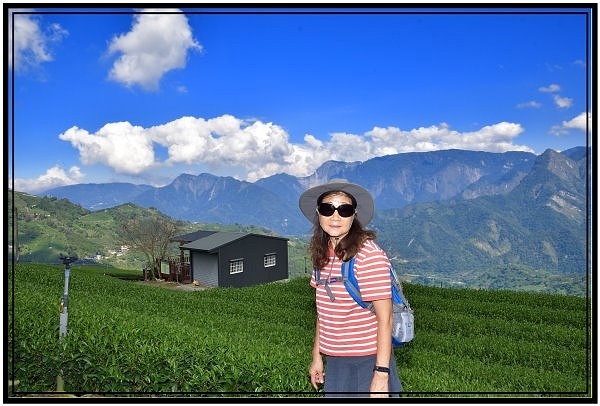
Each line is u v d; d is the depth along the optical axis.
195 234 42.78
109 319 9.80
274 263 41.16
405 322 4.47
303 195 4.58
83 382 7.61
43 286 20.16
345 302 4.42
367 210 4.52
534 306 21.11
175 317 16.73
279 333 14.59
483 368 11.09
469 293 23.80
